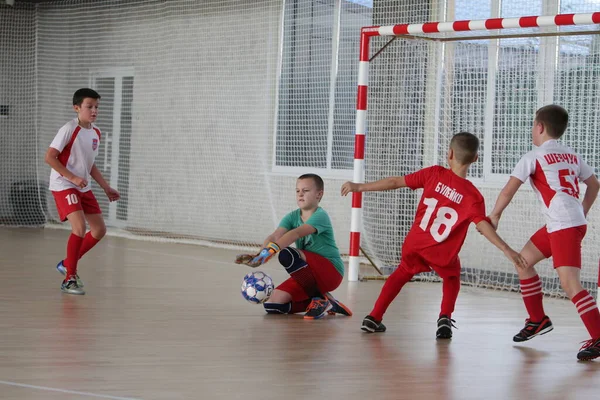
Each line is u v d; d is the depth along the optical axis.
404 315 6.98
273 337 5.66
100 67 16.00
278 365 4.78
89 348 5.05
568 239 5.33
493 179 10.30
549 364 5.16
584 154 9.73
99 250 11.43
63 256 10.34
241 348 5.24
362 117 9.29
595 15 7.34
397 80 10.94
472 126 10.46
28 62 16.33
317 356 5.09
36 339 5.26
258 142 13.45
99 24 15.97
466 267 10.20
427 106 10.70
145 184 15.31
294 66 12.97
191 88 14.56
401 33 8.91
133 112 15.54
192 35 14.52
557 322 6.96
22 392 3.93
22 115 16.27
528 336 5.77
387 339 5.79
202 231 14.31
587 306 5.28
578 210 5.40
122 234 14.08
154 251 11.68
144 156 15.34
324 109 12.49
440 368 4.89
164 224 14.95
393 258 10.87
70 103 16.38
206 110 14.30
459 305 7.76
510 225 10.08
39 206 15.97
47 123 16.38
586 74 9.65
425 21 10.89
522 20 7.86
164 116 15.02
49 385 4.09
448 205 5.76
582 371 4.96
